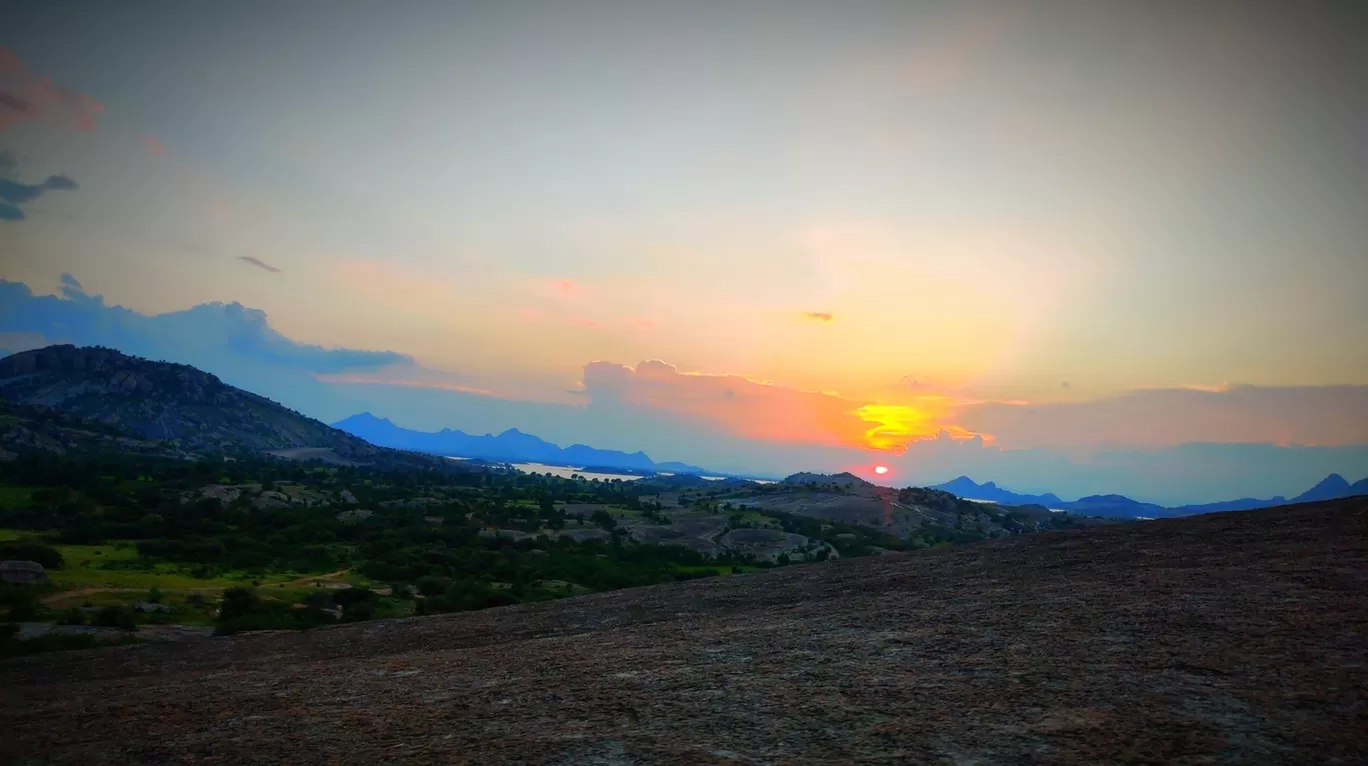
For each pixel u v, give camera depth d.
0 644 42.12
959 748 4.55
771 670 7.19
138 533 98.44
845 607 10.86
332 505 130.62
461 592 65.94
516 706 6.79
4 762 7.04
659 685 7.03
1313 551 10.70
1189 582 9.35
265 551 91.94
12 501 112.38
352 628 17.14
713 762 4.71
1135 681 5.56
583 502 170.50
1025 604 9.18
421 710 7.05
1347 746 4.05
